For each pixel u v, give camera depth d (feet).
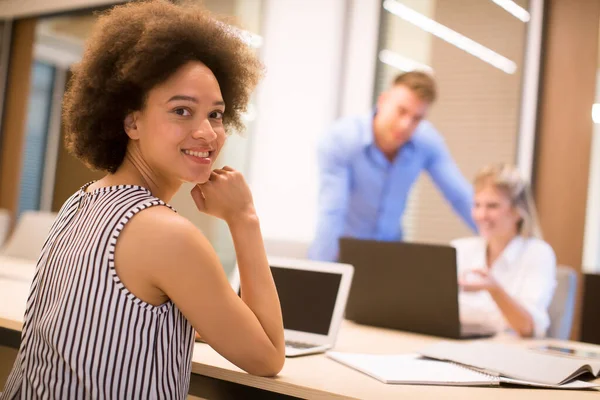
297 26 14.14
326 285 5.37
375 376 4.01
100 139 3.76
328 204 13.38
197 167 3.63
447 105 12.38
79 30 17.47
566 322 8.39
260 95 14.46
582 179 11.14
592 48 11.14
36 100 18.24
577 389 4.08
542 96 11.55
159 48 3.53
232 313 3.40
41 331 3.38
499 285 7.25
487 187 8.70
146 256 3.22
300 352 4.75
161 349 3.33
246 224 3.92
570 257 11.18
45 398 3.28
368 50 13.30
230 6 15.03
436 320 6.33
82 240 3.38
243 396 3.85
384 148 12.92
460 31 12.39
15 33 18.52
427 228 12.48
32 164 18.12
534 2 11.62
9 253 11.59
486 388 3.96
